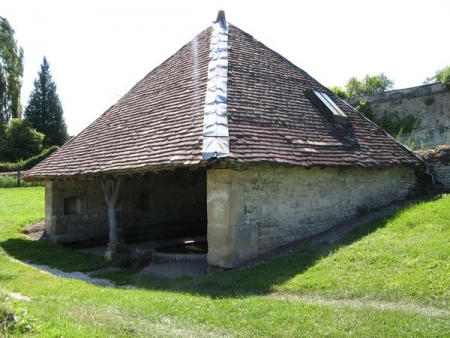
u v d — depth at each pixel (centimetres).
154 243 1199
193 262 946
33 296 658
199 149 762
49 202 1284
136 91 1339
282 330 456
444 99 2161
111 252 1035
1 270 882
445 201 971
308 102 1145
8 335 390
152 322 492
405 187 1226
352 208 1059
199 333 452
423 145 1627
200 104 920
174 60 1316
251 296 591
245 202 809
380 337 425
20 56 4997
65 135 5381
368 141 1154
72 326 439
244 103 931
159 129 955
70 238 1265
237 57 1109
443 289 534
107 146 1087
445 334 420
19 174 2875
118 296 636
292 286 623
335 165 925
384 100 2397
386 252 702
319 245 842
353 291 575
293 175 912
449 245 673
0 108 4803
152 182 1409
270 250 857
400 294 546
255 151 789
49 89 5275
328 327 455
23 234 1352
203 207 1540
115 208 1047
